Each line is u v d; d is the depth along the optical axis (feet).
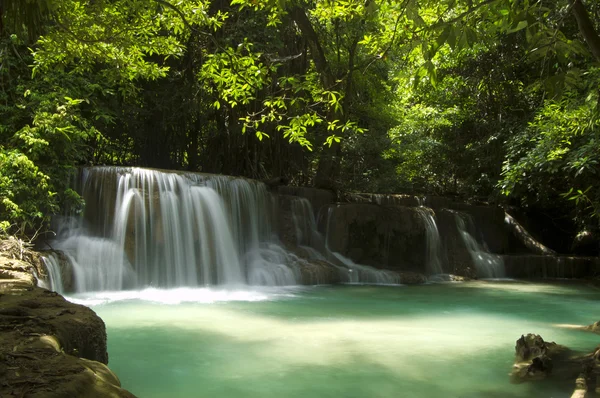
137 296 46.42
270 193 63.16
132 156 76.89
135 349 27.99
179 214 53.57
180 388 21.93
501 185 67.46
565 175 66.64
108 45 42.45
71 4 36.96
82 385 12.10
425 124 86.33
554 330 34.63
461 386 22.53
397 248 65.87
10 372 12.57
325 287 55.11
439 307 43.75
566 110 49.98
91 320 18.62
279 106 31.58
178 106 73.36
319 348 28.68
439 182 91.86
